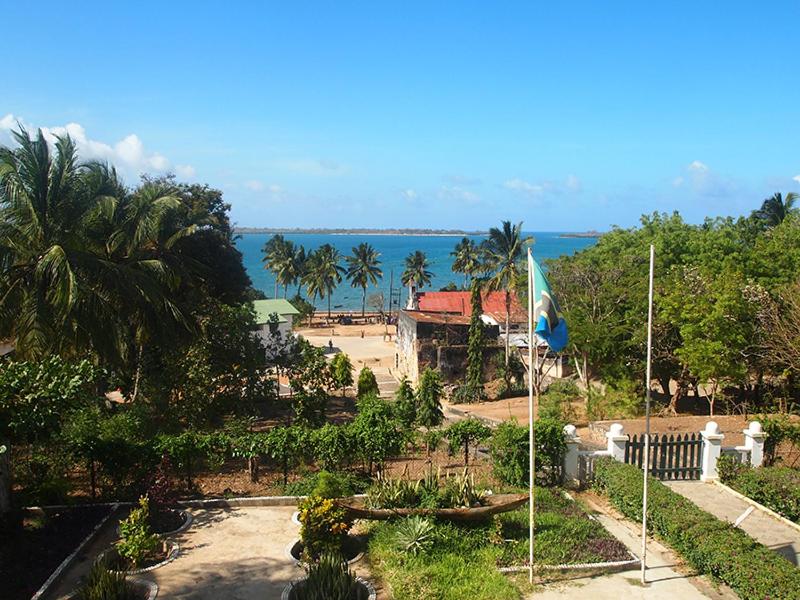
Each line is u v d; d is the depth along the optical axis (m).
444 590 10.88
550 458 16.50
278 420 27.31
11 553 11.90
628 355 29.72
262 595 10.89
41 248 20.20
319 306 122.44
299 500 14.98
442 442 19.53
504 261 42.66
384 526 13.17
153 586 11.09
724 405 29.45
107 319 20.72
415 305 54.66
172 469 16.14
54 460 14.94
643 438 17.06
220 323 25.03
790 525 14.13
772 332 23.22
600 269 32.75
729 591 11.25
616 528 14.07
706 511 13.79
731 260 30.98
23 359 18.27
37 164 19.67
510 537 12.95
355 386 41.94
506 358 40.06
